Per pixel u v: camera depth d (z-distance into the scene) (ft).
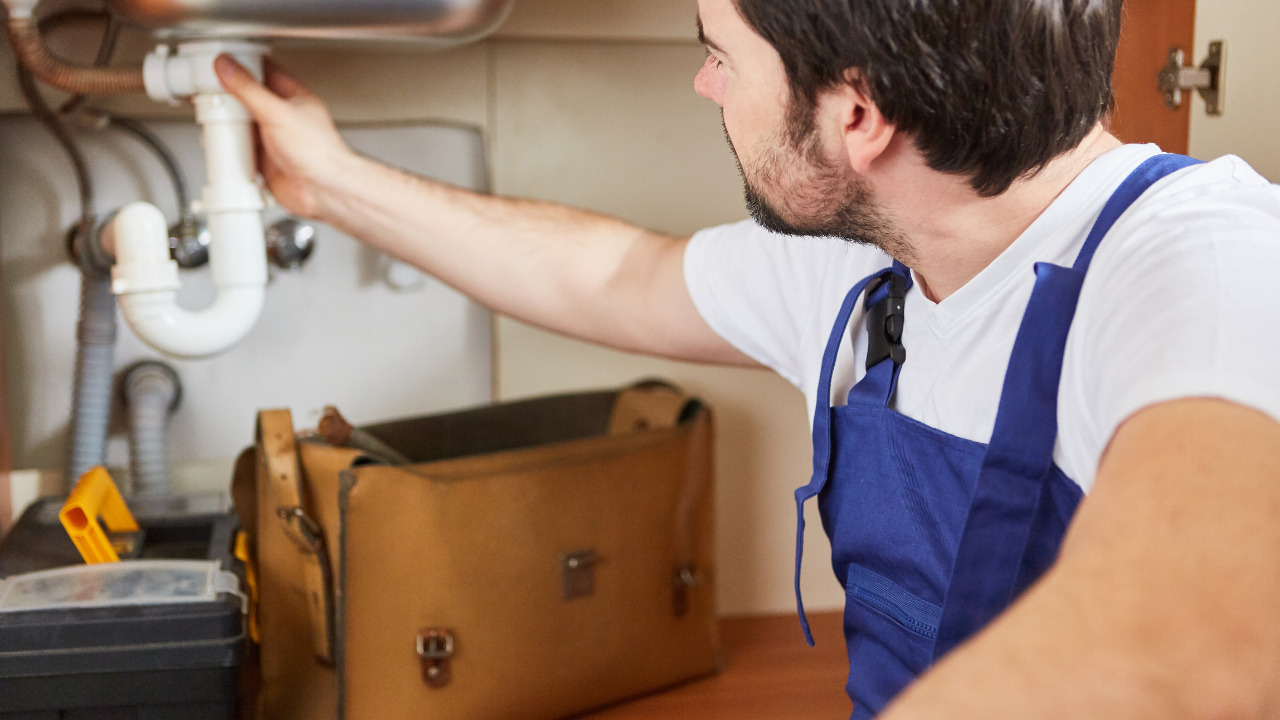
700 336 2.85
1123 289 1.39
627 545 3.49
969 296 1.96
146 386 3.66
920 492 2.06
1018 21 1.65
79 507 2.88
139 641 2.58
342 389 3.96
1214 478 1.00
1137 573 0.97
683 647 3.68
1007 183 1.79
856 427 2.21
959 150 1.73
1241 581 0.93
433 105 3.85
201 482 3.87
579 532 3.37
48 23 3.42
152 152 3.62
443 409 4.07
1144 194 1.70
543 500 3.28
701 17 1.94
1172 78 2.72
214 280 3.06
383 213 3.03
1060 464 1.76
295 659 3.17
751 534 4.33
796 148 1.88
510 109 3.92
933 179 1.83
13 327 3.61
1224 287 1.22
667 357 3.01
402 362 4.01
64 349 3.67
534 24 3.81
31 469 3.70
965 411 1.97
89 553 2.93
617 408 4.02
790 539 4.36
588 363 4.18
